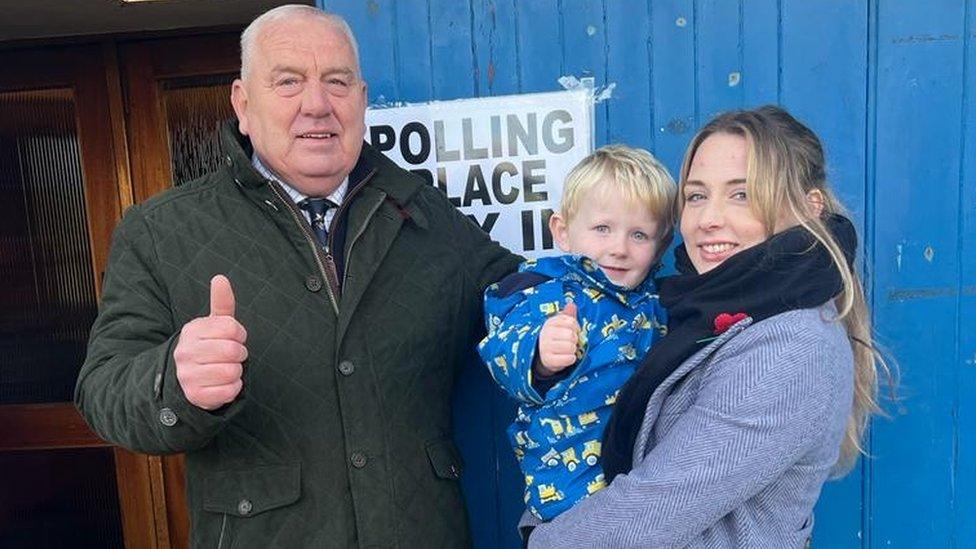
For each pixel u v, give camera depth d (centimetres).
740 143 117
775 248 111
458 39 176
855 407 130
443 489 146
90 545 292
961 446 180
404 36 176
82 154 271
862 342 125
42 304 279
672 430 112
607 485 125
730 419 105
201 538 134
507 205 179
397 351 140
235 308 130
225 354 103
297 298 134
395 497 137
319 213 145
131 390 112
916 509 182
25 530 288
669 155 177
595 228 142
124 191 272
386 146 179
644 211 140
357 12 176
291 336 132
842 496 183
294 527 132
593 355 131
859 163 174
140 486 284
